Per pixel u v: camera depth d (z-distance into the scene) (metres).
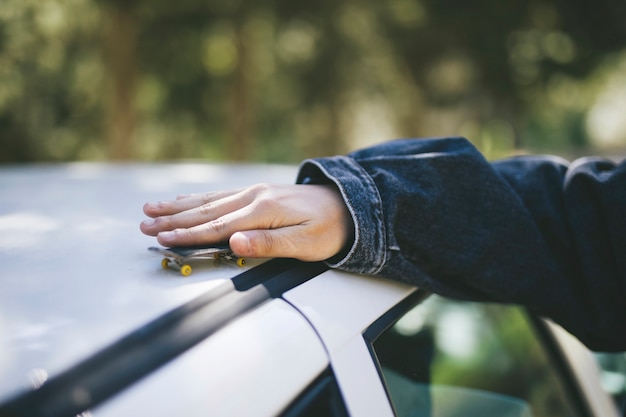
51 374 0.67
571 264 1.31
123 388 0.69
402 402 1.02
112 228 1.18
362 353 0.91
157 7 12.62
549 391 1.56
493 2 15.03
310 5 15.03
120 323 0.77
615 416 1.62
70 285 0.87
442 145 1.32
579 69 15.85
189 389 0.71
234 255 1.00
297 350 0.83
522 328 1.59
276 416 0.75
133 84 11.58
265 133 17.72
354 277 1.08
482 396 1.35
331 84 16.73
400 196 1.14
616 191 1.25
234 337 0.80
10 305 0.81
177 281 0.90
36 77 12.65
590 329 1.29
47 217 1.27
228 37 14.30
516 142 16.91
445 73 17.22
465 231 1.20
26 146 12.96
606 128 26.17
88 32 12.52
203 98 15.20
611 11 14.89
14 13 11.81
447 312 1.32
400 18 16.11
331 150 17.44
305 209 1.06
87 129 13.52
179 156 15.73
